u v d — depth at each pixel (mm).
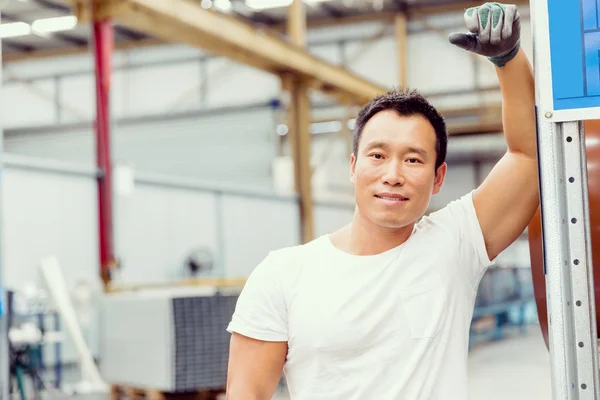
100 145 7340
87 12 6871
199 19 7438
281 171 12031
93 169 8258
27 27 14070
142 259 9797
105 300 5641
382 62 15438
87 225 8391
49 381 7312
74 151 15266
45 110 16000
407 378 1231
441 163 1342
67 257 8188
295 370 1310
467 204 1362
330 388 1271
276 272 1330
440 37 15188
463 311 1308
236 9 14430
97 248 8117
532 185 1327
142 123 14469
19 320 6906
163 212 10000
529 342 9586
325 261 1313
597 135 1454
